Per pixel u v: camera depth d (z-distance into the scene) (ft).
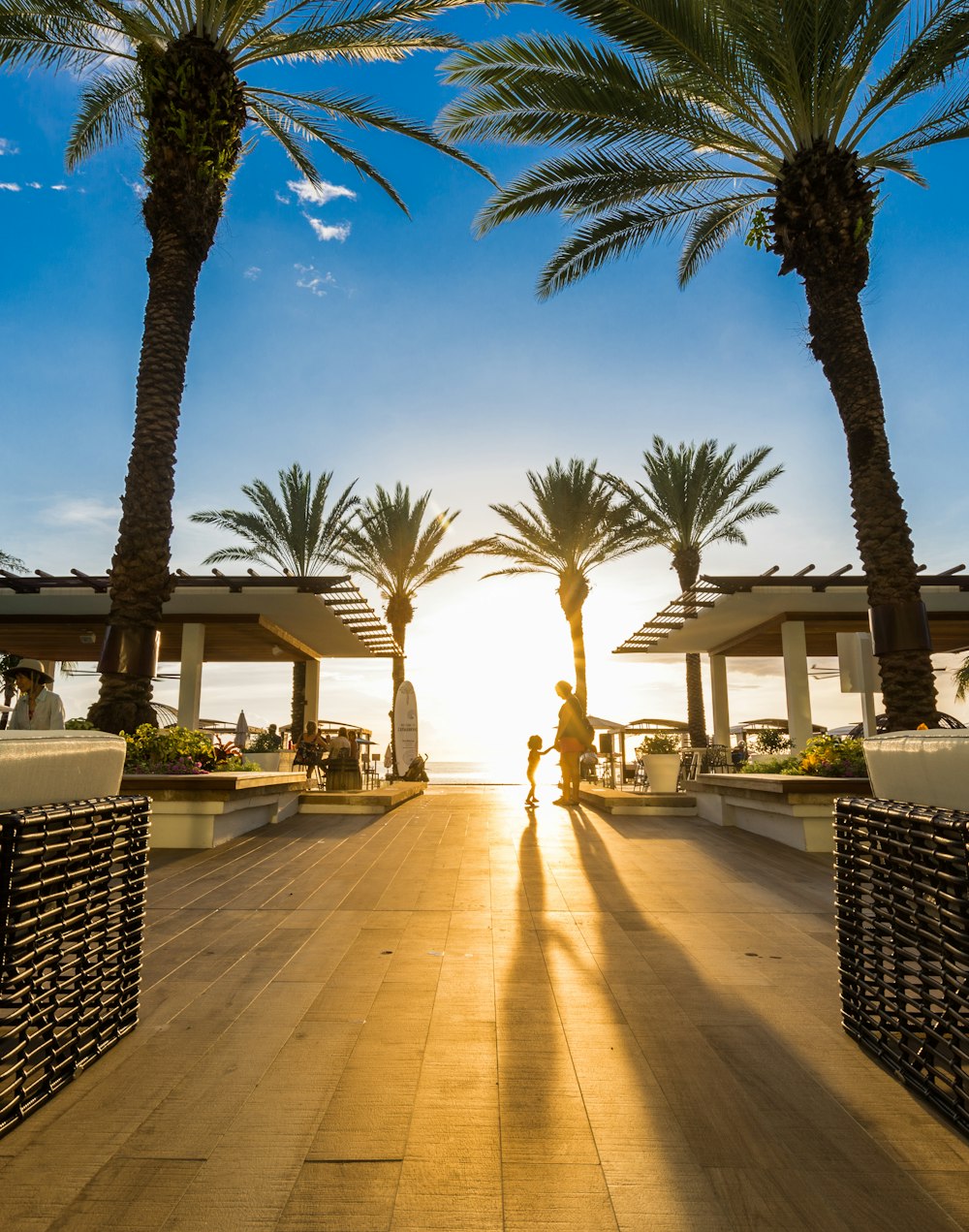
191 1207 5.65
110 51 36.45
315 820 34.17
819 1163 6.28
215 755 31.94
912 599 30.71
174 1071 8.07
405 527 91.61
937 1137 6.70
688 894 18.07
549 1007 10.15
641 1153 6.43
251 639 70.69
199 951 12.93
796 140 33.86
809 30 30.19
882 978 8.27
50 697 22.18
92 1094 7.51
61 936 7.48
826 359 32.81
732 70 31.73
